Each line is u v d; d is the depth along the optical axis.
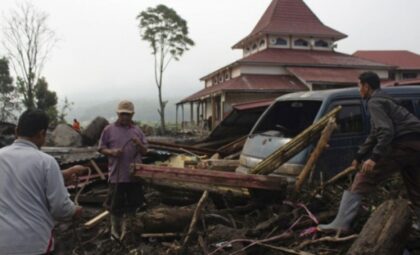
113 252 5.45
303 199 5.95
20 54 43.84
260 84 33.09
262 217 5.91
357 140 6.86
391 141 4.70
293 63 35.81
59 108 46.50
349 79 32.88
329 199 6.03
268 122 8.04
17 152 3.26
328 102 6.91
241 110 11.10
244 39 44.38
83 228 6.34
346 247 4.71
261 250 5.00
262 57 36.97
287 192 5.97
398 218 4.45
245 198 6.28
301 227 5.40
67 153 12.17
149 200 7.57
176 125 46.72
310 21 43.56
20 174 3.18
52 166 3.25
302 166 6.34
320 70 35.25
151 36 49.62
